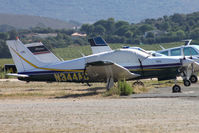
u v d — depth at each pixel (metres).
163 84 58.88
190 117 29.12
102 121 28.78
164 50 65.25
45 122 29.19
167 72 51.00
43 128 27.34
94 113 31.89
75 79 53.25
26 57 54.75
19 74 54.75
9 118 31.08
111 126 27.14
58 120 29.70
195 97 38.84
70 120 29.55
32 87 60.69
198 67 56.34
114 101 38.78
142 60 51.47
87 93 48.22
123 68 48.59
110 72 49.16
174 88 45.97
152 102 36.69
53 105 37.25
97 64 46.66
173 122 27.78
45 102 40.34
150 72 51.38
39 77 54.53
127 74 50.06
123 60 51.84
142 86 50.53
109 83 50.41
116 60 51.84
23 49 54.75
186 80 51.47
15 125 28.56
